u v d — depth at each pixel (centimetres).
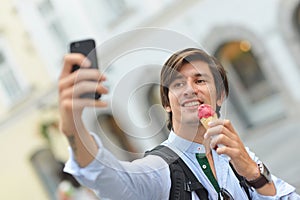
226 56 1541
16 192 1433
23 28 1395
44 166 1372
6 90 1422
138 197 157
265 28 1197
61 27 1345
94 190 150
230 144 172
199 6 1244
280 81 1207
